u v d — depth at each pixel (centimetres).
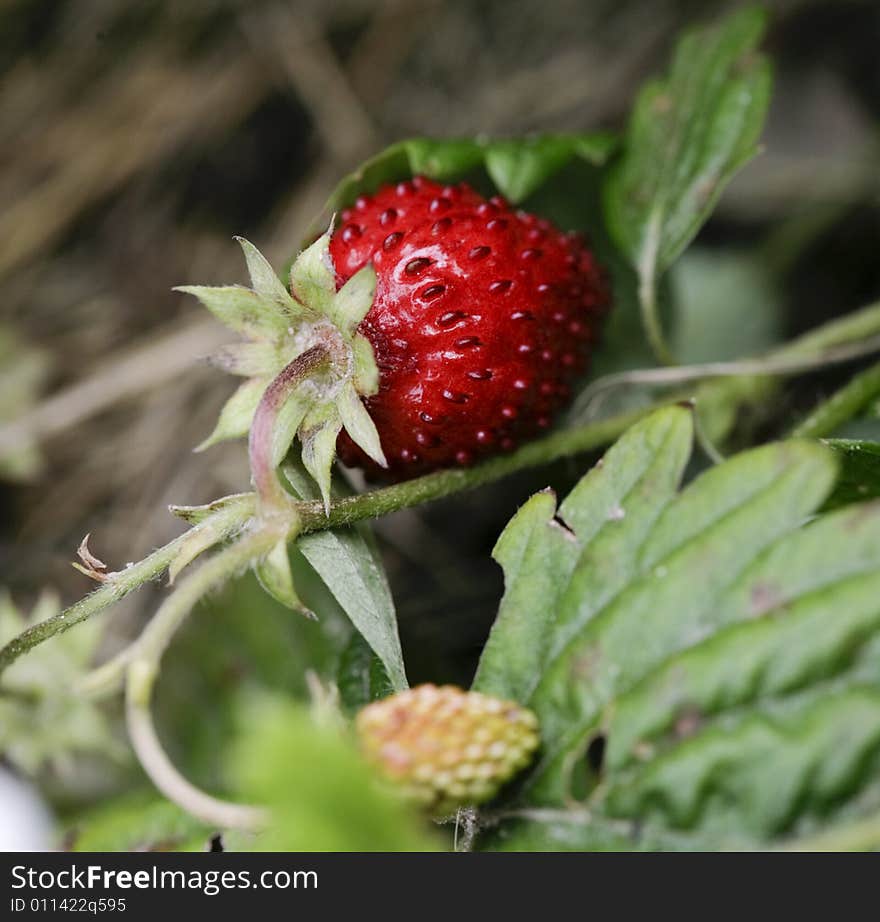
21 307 19
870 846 13
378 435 14
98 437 19
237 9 20
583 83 20
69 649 16
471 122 20
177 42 20
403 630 17
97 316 19
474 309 14
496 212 15
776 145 20
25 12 20
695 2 20
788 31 20
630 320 17
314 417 14
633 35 20
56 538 19
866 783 13
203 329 19
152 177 20
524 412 15
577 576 13
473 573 18
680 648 13
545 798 13
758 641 13
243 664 16
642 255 16
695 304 19
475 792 13
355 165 20
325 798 12
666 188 16
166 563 14
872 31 20
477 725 13
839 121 20
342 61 20
